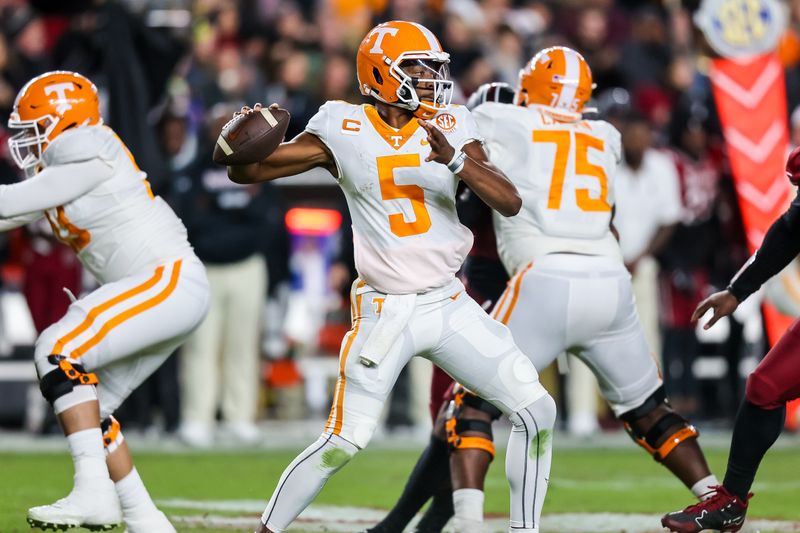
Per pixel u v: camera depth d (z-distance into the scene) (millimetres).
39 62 37594
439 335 17016
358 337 16906
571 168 19938
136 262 18734
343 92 39500
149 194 19188
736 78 35094
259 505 23359
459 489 18875
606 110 34656
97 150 18516
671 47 45656
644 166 35875
